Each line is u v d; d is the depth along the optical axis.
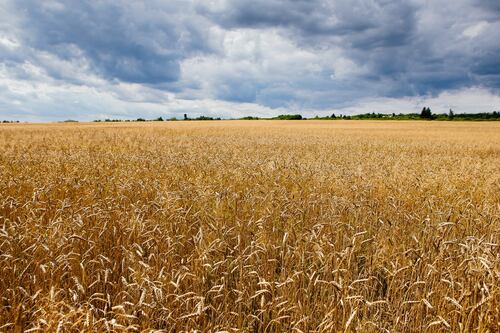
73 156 12.16
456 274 3.84
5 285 3.52
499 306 3.24
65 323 2.71
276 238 4.98
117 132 33.72
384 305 3.76
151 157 12.48
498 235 5.23
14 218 5.55
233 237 4.91
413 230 5.46
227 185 8.04
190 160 11.60
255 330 3.62
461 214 5.73
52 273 3.54
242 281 3.94
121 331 2.90
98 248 4.49
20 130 36.38
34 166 9.99
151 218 5.30
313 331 3.10
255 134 33.75
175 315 3.26
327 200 6.79
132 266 4.12
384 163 12.90
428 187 8.63
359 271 4.66
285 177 8.91
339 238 5.00
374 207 6.57
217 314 3.47
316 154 16.22
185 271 3.93
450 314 3.48
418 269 4.11
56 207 5.89
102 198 6.51
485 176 10.45
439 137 33.06
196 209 6.09
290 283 3.85
